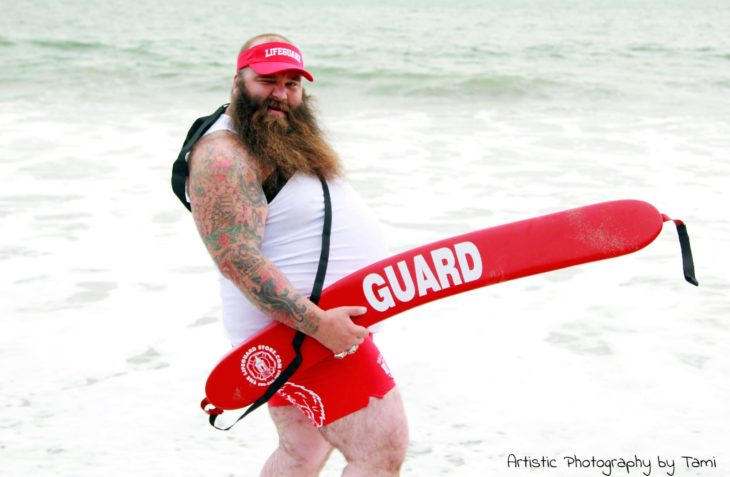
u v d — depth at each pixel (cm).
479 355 364
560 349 370
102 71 1299
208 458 283
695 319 402
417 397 325
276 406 225
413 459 280
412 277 206
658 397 324
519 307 423
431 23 2567
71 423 303
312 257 204
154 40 1775
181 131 889
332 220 206
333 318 194
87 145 800
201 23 2284
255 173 194
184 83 1230
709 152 806
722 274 465
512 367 352
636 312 413
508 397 325
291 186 202
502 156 784
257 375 202
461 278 208
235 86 206
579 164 749
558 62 1588
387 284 204
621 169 729
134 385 335
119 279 456
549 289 450
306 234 204
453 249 209
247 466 278
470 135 897
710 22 2861
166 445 291
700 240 526
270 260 203
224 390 204
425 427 302
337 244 207
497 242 211
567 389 331
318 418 207
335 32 2134
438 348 372
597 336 384
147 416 310
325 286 205
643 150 816
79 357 359
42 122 921
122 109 1032
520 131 925
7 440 289
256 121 199
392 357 363
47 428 299
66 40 1619
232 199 188
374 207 599
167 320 403
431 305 427
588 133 914
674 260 492
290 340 199
